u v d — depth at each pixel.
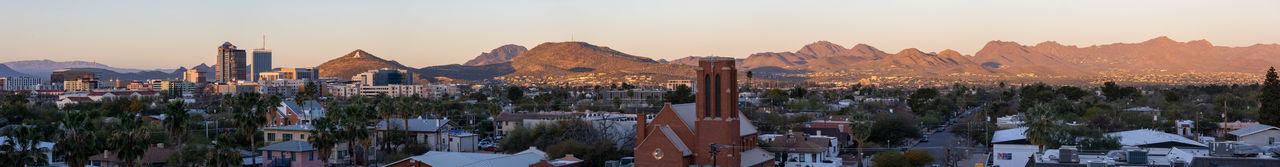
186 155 141.25
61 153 111.75
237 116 136.12
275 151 144.50
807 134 184.12
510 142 167.50
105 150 139.00
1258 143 163.00
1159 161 95.06
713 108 121.75
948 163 149.38
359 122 139.00
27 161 111.19
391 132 177.12
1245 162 86.00
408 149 167.38
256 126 137.88
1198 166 86.88
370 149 159.62
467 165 120.19
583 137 158.25
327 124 134.38
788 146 149.00
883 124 196.12
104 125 181.38
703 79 122.69
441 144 177.00
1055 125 148.00
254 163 139.00
